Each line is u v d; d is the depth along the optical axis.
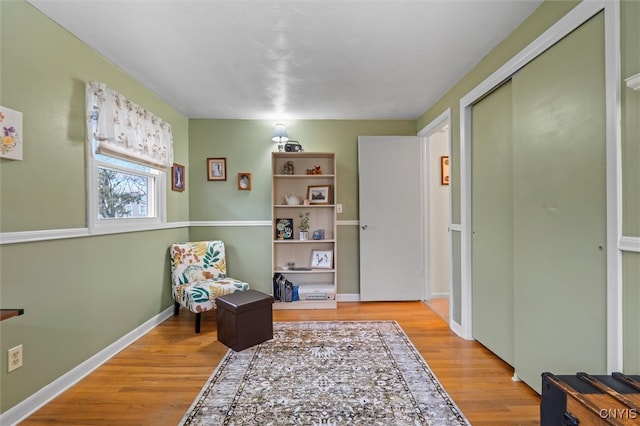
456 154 2.59
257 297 2.44
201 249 3.17
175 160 3.20
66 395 1.73
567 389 1.05
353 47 2.01
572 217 1.42
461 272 2.49
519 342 1.79
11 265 1.51
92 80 2.02
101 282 2.11
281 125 3.39
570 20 1.40
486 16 1.69
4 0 1.47
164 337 2.52
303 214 3.61
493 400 1.65
